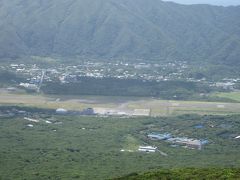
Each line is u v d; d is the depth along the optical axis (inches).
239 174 6835.6
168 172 7155.5
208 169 7204.7
